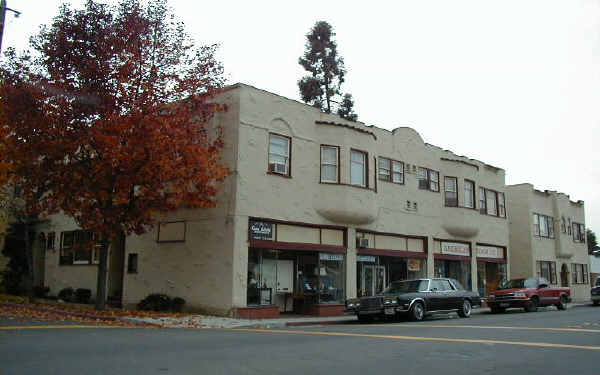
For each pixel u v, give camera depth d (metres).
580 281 45.84
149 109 17.70
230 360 9.37
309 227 22.81
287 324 18.56
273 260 21.61
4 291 28.66
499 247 35.53
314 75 43.69
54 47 18.17
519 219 40.34
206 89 19.64
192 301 20.94
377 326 17.45
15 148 18.11
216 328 16.42
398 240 27.52
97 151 17.73
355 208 23.64
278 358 9.66
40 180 18.78
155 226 23.06
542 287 28.39
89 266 27.11
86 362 8.84
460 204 31.41
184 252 21.64
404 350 10.79
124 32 18.11
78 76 18.00
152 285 22.75
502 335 13.76
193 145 18.31
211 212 20.88
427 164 30.25
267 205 21.14
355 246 24.58
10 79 17.98
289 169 22.30
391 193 27.28
